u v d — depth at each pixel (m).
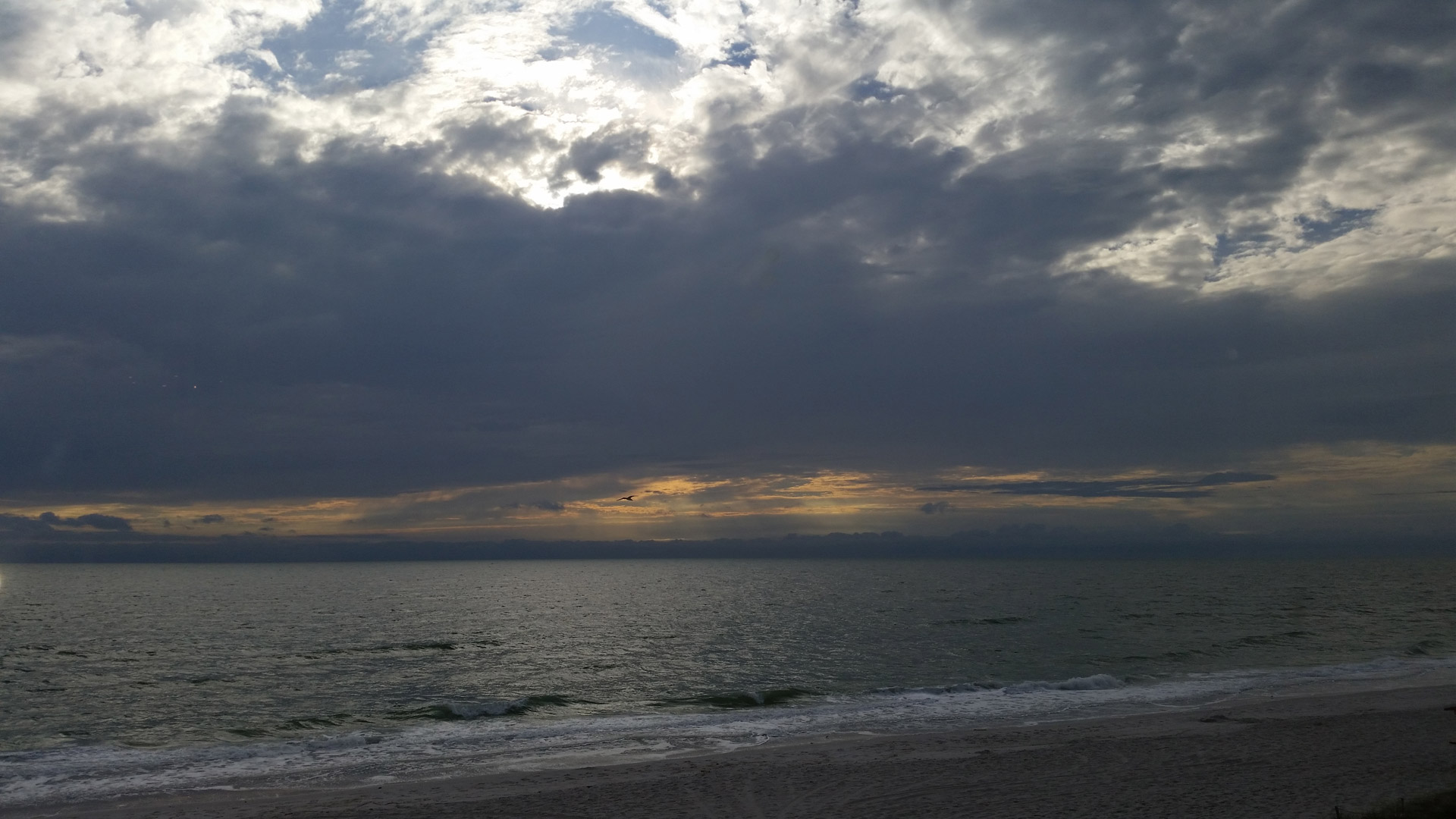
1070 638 52.16
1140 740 21.41
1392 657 40.28
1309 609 75.31
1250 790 15.95
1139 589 117.81
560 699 31.75
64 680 39.03
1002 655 44.00
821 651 47.25
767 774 18.66
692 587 141.62
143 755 22.25
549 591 133.00
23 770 20.59
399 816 15.88
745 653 46.66
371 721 28.08
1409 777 16.50
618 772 19.25
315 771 20.16
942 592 113.88
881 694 31.64
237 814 16.30
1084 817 14.57
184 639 58.75
